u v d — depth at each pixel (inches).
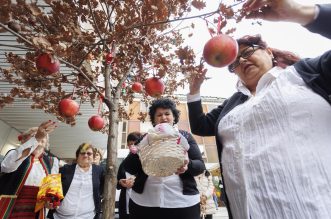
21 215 107.7
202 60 69.7
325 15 39.5
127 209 138.8
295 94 48.1
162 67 83.0
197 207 95.4
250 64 61.0
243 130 54.5
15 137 291.3
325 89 47.3
